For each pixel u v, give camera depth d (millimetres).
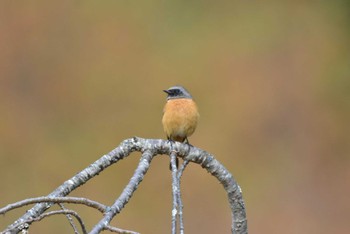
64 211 4309
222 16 19562
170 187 14555
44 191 15031
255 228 14797
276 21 19531
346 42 19125
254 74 18172
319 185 15742
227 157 16109
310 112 17328
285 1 20047
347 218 14977
